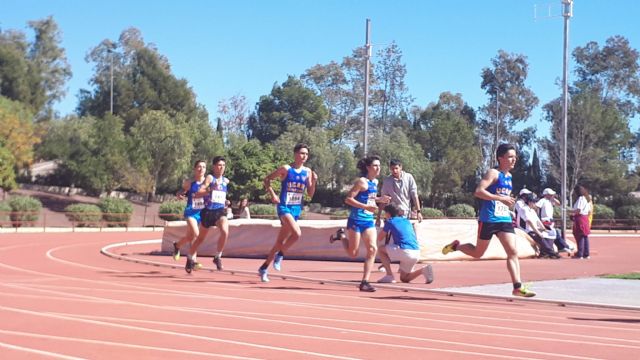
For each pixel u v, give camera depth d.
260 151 60.25
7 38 85.50
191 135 68.12
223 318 7.75
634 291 11.10
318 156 69.69
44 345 6.15
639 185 77.38
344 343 6.45
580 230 18.97
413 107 92.19
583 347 6.49
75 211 41.34
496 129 85.00
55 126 71.75
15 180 58.34
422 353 6.07
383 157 67.56
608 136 71.81
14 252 20.67
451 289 11.07
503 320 8.12
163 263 15.70
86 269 14.46
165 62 92.81
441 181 73.56
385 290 11.17
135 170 62.34
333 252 17.27
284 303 9.12
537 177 82.88
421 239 16.89
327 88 94.31
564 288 11.50
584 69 84.69
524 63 89.19
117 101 85.75
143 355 5.78
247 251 18.44
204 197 13.72
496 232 9.77
